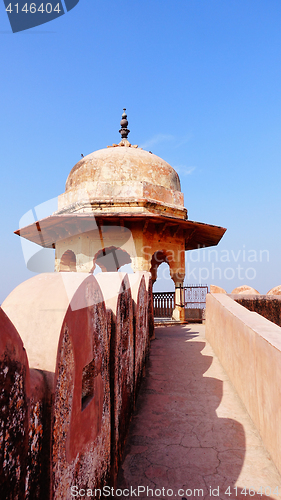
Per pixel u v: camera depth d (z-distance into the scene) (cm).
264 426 347
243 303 984
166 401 458
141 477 291
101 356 237
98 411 224
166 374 570
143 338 560
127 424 369
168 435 366
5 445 103
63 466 151
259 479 291
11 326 110
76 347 174
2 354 103
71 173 1205
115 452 278
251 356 412
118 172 1104
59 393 146
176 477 292
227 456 326
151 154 1231
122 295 338
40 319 152
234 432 374
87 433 195
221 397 473
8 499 104
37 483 128
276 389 311
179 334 936
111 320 287
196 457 324
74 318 170
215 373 574
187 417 411
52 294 164
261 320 470
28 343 146
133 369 428
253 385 399
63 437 152
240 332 476
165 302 1373
